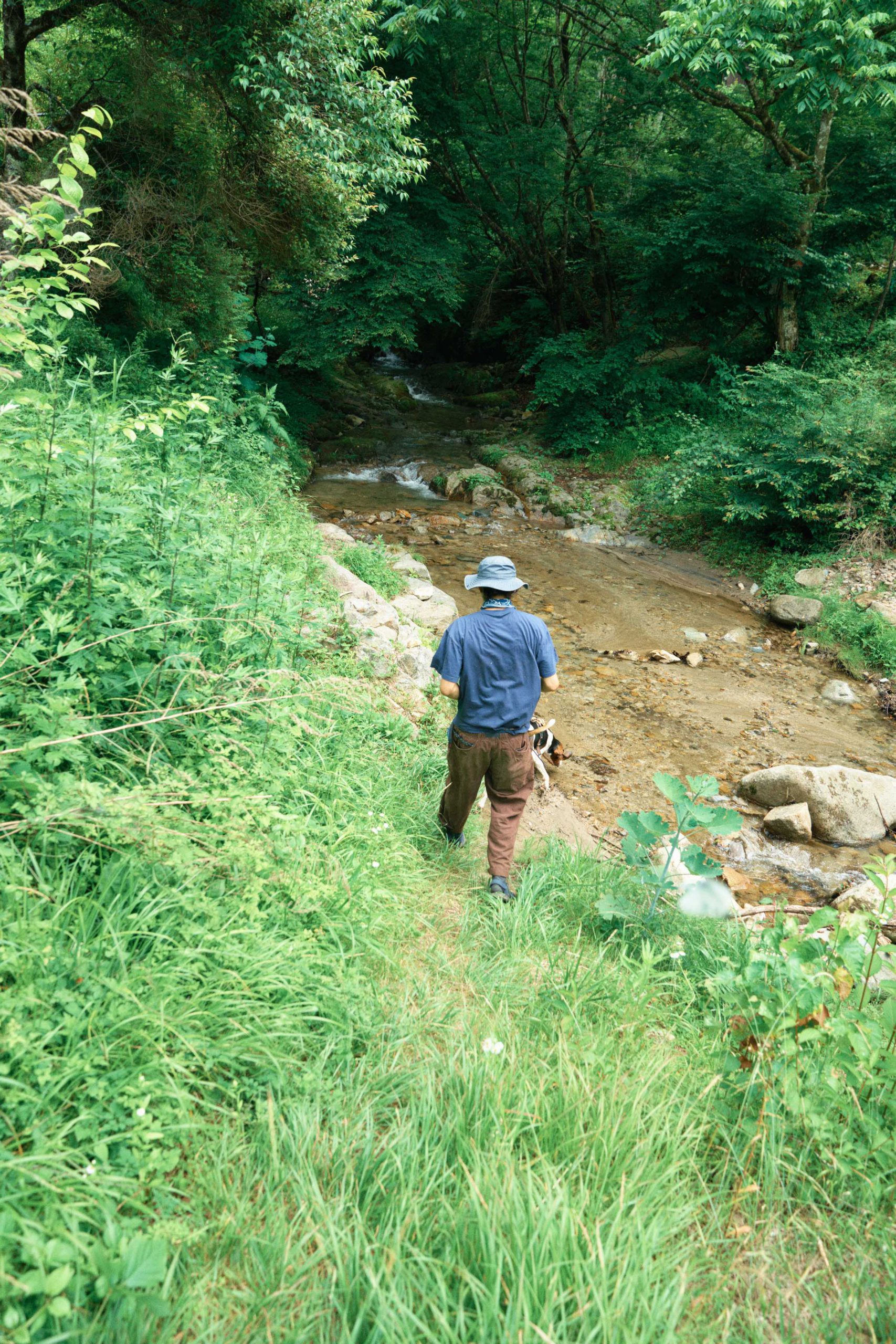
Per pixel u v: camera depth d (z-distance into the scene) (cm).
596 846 488
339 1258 176
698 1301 188
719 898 379
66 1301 142
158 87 955
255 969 240
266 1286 174
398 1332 164
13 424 367
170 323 1011
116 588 317
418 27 1377
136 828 235
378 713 512
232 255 1098
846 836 546
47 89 1029
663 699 743
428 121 1669
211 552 396
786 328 1477
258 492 790
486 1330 164
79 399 518
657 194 1619
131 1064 201
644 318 1614
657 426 1546
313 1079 225
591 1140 220
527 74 1917
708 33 1086
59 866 246
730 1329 183
